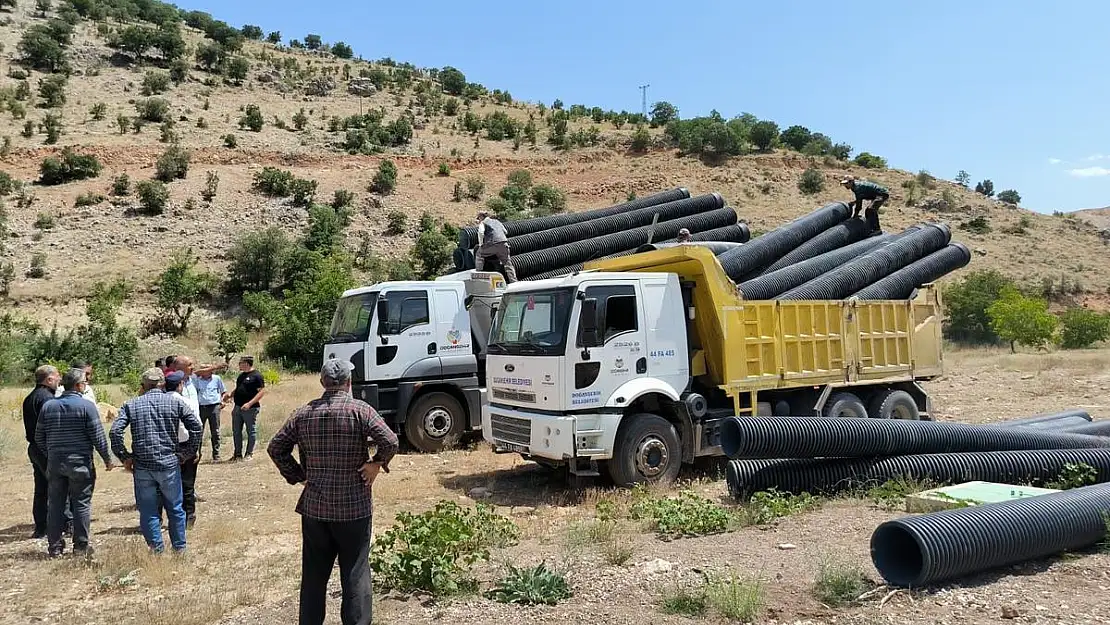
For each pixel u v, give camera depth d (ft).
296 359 116.67
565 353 31.45
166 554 25.16
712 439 34.96
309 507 15.67
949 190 252.83
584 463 32.48
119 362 106.63
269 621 18.88
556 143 264.31
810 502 27.96
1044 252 203.92
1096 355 82.43
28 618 20.24
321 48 416.67
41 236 150.51
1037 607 17.15
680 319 34.50
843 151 285.43
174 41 285.84
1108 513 21.50
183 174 183.93
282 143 220.84
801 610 17.54
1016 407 54.29
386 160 209.77
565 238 50.93
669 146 263.70
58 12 313.12
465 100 329.72
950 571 18.57
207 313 136.15
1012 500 21.45
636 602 18.43
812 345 37.99
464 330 45.88
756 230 193.57
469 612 18.20
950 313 133.18
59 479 26.08
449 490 34.91
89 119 217.15
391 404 43.93
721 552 22.38
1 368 95.40
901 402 41.88
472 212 194.59
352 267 153.79
